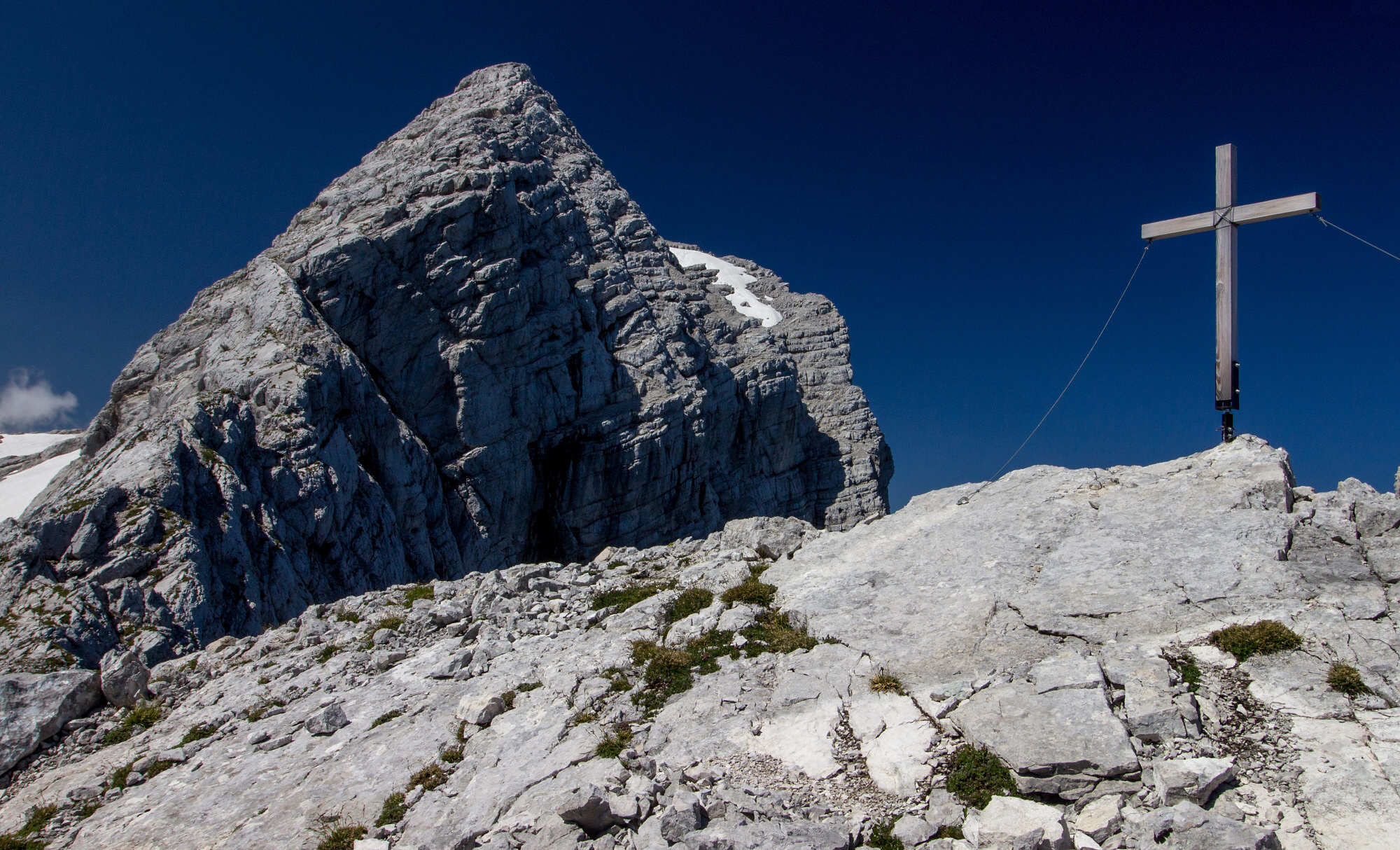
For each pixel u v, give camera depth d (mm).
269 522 43812
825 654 14648
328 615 22453
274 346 53812
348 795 13383
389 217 63656
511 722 14508
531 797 12172
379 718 15734
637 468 72750
